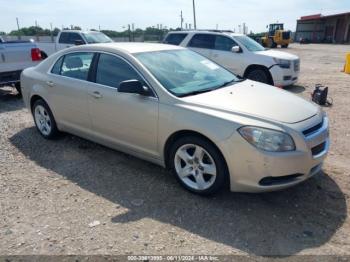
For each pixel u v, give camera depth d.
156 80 3.95
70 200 3.78
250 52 10.11
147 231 3.21
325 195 3.79
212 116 3.47
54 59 5.31
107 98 4.34
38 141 5.61
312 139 3.40
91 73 4.64
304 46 41.41
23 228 3.29
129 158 4.86
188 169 3.82
